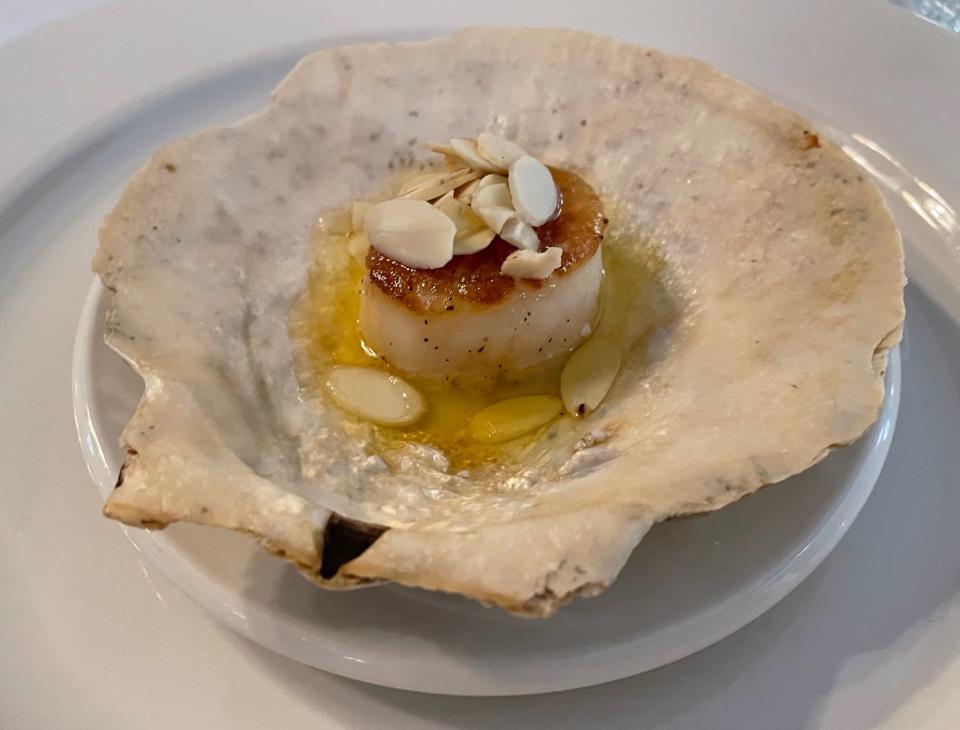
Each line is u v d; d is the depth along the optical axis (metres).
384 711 0.10
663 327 0.13
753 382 0.11
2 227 0.17
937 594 0.11
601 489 0.10
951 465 0.13
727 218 0.13
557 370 0.13
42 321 0.15
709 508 0.09
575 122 0.15
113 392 0.12
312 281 0.14
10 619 0.11
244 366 0.12
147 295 0.12
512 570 0.08
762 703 0.10
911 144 0.18
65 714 0.10
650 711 0.10
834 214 0.12
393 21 0.21
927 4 0.22
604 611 0.10
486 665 0.10
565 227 0.13
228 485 0.09
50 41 0.20
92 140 0.18
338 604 0.10
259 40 0.21
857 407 0.10
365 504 0.11
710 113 0.14
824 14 0.20
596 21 0.21
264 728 0.10
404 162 0.15
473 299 0.13
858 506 0.11
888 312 0.11
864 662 0.11
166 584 0.12
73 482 0.13
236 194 0.14
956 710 0.10
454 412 0.13
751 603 0.10
